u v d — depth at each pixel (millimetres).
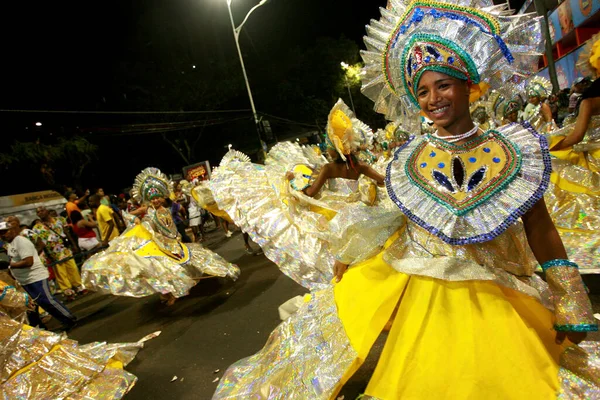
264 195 4727
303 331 2137
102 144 22484
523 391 1518
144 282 5910
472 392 1545
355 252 2031
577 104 5055
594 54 3807
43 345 3604
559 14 17719
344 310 2012
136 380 3660
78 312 7465
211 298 6152
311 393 1862
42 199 12305
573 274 1576
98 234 10875
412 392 1631
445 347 1637
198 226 13047
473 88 1914
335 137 3828
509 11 1791
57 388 3398
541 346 1603
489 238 1626
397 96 2043
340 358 1882
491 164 1722
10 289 3805
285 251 4141
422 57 1756
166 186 6520
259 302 5457
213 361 4070
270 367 2154
